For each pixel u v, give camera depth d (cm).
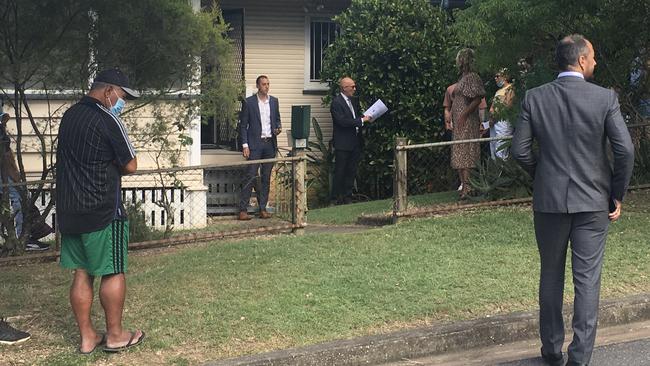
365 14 1243
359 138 1191
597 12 866
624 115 972
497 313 567
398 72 1216
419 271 661
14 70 727
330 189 1244
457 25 923
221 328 537
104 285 500
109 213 493
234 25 1316
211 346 511
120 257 502
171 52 769
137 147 910
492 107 1015
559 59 482
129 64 770
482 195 949
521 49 899
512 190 941
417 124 1220
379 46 1202
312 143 1270
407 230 812
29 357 499
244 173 1066
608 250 702
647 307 585
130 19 734
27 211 791
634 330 565
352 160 1195
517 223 815
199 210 1032
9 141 811
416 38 1205
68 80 755
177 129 926
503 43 895
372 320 554
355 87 1224
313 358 498
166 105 836
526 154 480
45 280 684
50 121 819
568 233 475
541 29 873
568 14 846
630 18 870
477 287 616
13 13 717
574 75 475
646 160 959
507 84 1030
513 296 594
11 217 782
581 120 464
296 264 691
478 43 900
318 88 1366
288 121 1357
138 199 973
